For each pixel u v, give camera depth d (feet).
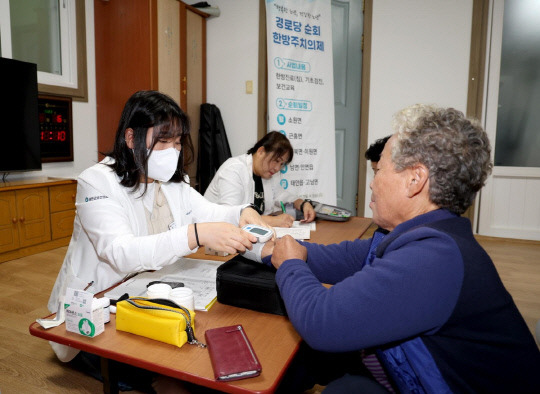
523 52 12.00
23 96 10.43
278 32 11.24
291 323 2.80
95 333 2.73
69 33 12.10
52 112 11.64
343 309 2.27
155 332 2.68
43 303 7.60
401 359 2.42
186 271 3.95
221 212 4.71
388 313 2.20
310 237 5.90
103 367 3.14
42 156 11.49
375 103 13.04
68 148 12.23
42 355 5.91
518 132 12.34
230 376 2.28
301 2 11.47
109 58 12.59
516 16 11.90
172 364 2.43
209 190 7.71
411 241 2.36
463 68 12.24
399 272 2.22
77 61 12.28
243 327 2.92
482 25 11.94
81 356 4.93
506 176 12.53
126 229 3.78
